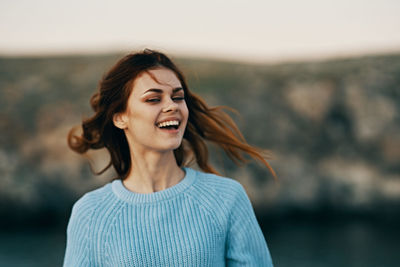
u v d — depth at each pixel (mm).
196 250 1818
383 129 27250
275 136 27859
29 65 32094
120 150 2174
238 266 1889
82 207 1951
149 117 1821
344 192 25406
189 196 1915
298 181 25469
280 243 19406
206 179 2002
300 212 24812
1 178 23047
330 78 30453
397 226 22484
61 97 28016
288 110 29391
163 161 1953
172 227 1849
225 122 2369
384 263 16516
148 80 1842
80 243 1896
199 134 2357
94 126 2107
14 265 15930
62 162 23656
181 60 35062
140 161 1954
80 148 2264
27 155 24344
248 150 2359
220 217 1890
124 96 1881
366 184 25391
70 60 33281
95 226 1884
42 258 16812
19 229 21609
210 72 32469
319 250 18234
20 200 22672
